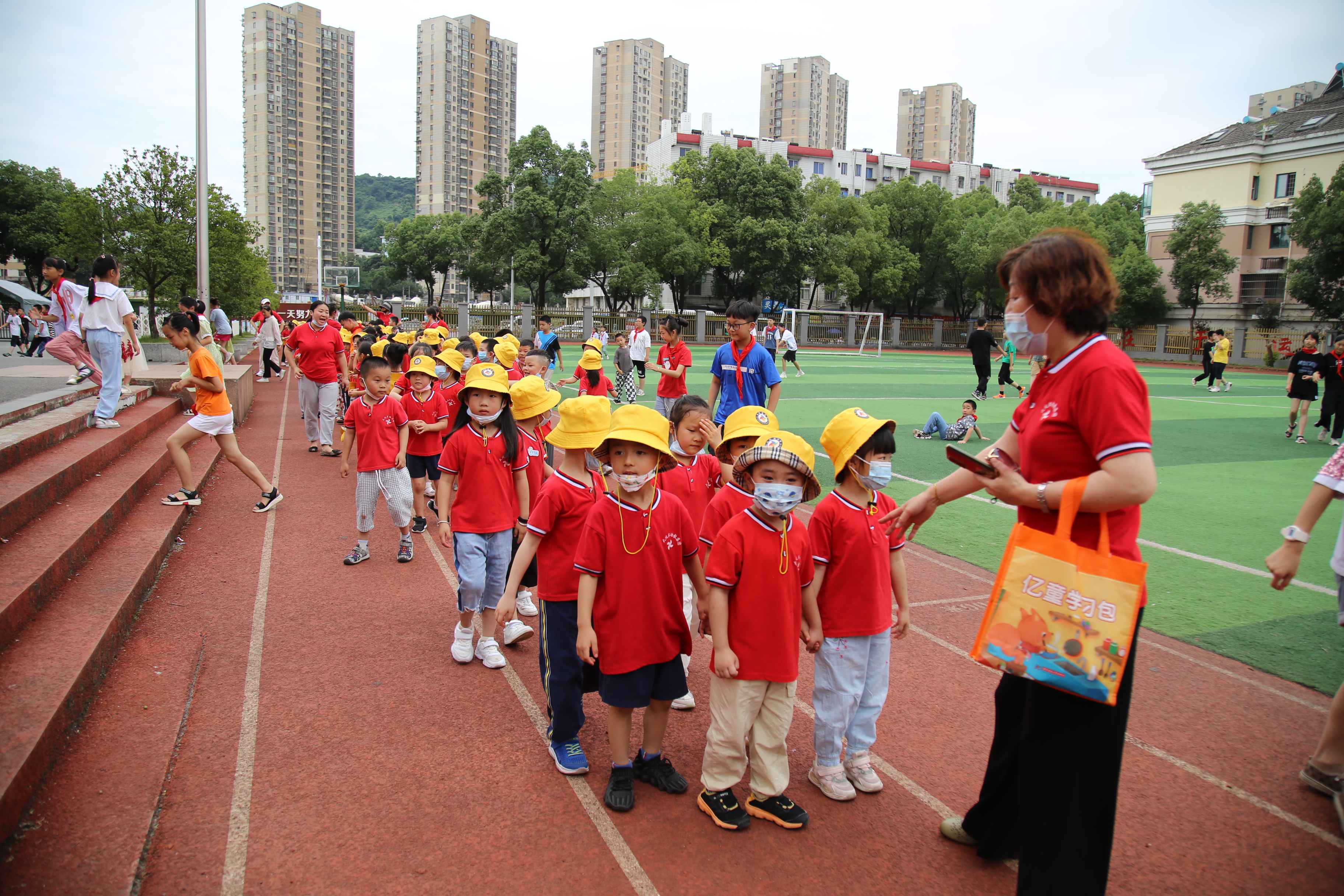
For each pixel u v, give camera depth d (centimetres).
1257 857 304
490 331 4278
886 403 1864
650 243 4859
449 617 524
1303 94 7569
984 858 297
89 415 812
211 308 1861
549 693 351
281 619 505
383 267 7631
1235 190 4644
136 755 338
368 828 304
